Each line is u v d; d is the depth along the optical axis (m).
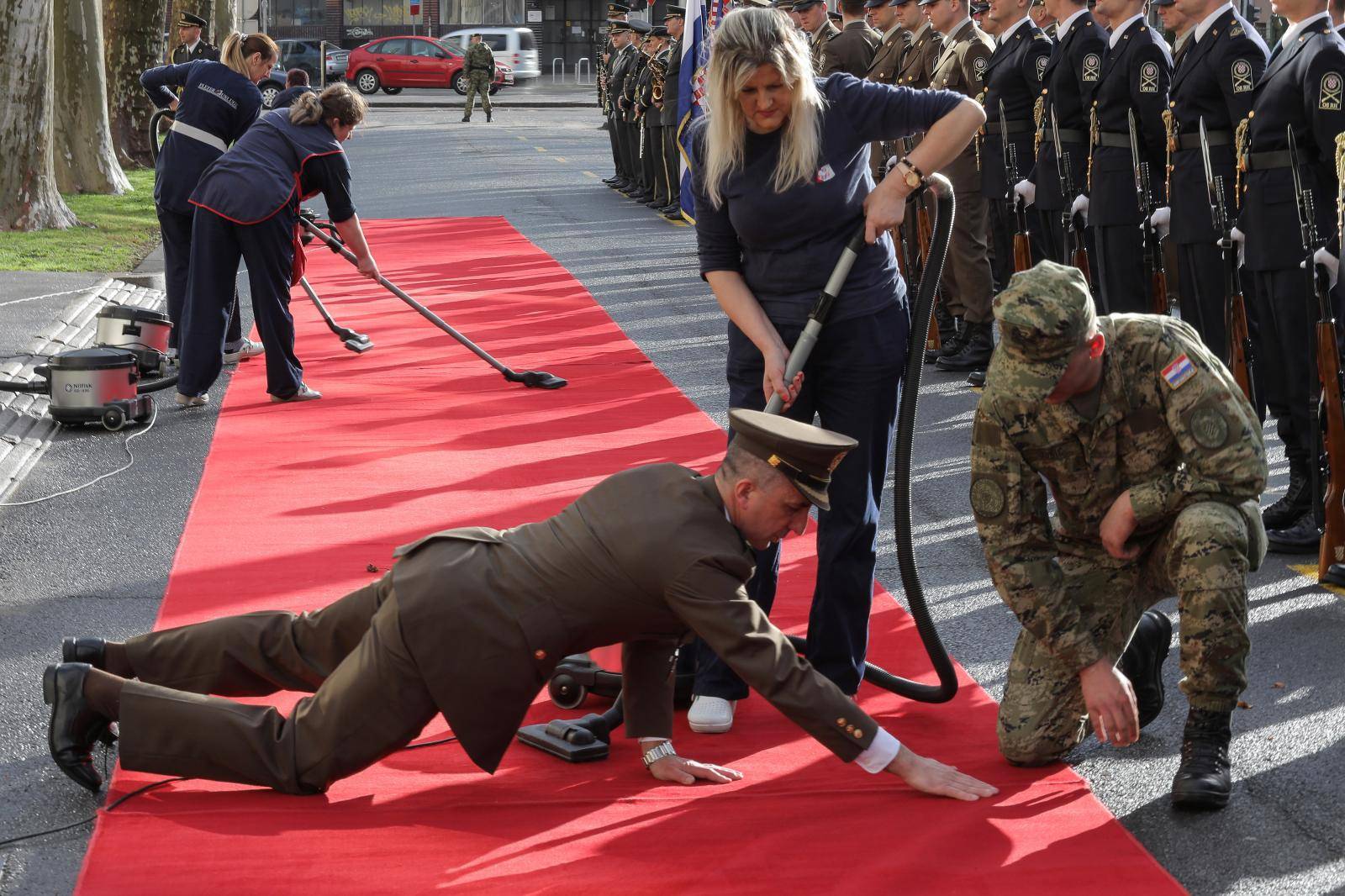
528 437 6.61
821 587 3.80
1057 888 2.90
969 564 5.03
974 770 3.46
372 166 20.56
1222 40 5.98
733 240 3.80
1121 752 3.61
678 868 2.98
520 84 42.91
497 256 12.47
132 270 11.73
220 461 6.20
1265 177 5.28
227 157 6.98
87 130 16.64
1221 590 3.20
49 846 3.10
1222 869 3.03
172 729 3.23
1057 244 7.74
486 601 3.08
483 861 3.01
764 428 3.02
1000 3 8.02
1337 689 3.94
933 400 7.46
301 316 9.74
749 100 3.50
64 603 4.57
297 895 2.88
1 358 7.82
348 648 3.38
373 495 5.71
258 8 40.47
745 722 3.82
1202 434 3.16
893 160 8.91
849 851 3.05
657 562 3.02
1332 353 4.62
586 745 3.56
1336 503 4.70
